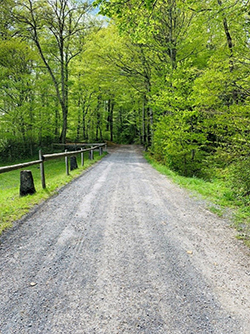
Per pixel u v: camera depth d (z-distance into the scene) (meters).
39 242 3.23
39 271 2.54
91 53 14.62
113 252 2.98
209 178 9.73
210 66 6.65
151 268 2.63
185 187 6.94
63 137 21.39
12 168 4.72
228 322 1.87
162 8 11.77
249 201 5.31
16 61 18.67
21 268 2.59
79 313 1.94
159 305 2.05
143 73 15.84
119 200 5.35
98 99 27.09
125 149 26.53
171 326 1.82
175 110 10.58
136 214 4.43
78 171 9.64
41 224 3.88
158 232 3.63
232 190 6.25
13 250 3.00
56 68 21.94
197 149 10.66
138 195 5.85
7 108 18.89
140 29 5.93
